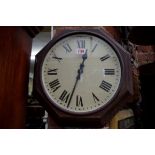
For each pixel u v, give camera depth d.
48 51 0.82
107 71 0.80
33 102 1.29
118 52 0.80
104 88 0.78
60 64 0.82
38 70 0.80
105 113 0.74
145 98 1.26
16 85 0.83
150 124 1.22
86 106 0.76
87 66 0.81
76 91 0.78
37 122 1.32
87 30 0.84
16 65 0.84
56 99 0.78
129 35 1.13
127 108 1.34
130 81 0.78
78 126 0.78
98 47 0.83
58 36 0.84
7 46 0.77
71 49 0.83
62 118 0.75
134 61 1.42
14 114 0.81
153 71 1.24
